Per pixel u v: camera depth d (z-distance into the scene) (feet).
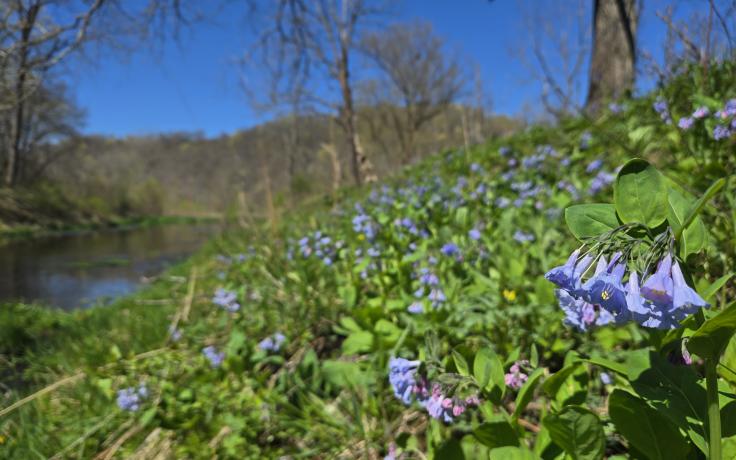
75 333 16.47
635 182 3.64
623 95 17.19
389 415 7.27
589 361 4.28
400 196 19.16
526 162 16.37
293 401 8.24
